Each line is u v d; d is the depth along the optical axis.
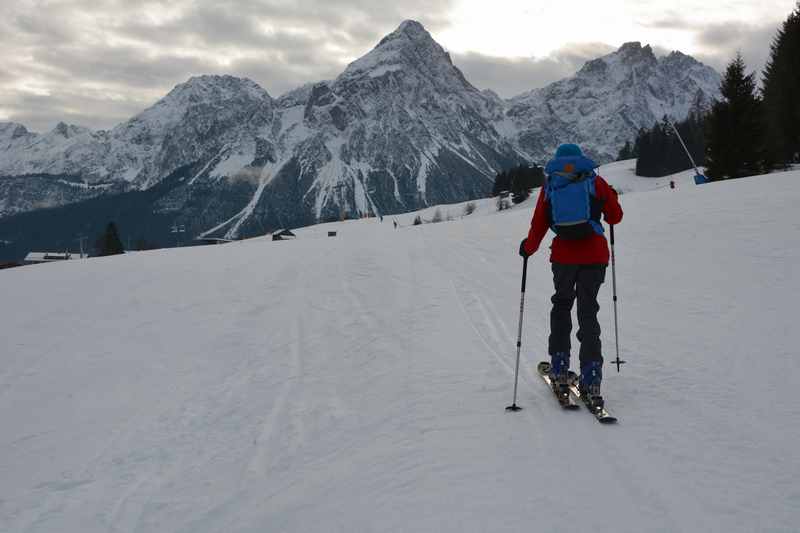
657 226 16.31
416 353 8.26
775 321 7.71
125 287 16.38
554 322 5.88
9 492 5.66
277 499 4.59
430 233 26.42
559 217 5.48
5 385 9.09
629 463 4.25
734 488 3.84
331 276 15.88
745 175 47.91
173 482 5.46
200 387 8.29
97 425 7.23
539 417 5.26
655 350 7.20
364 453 5.05
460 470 4.34
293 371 8.51
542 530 3.47
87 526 4.86
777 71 52.03
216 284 15.91
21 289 17.45
